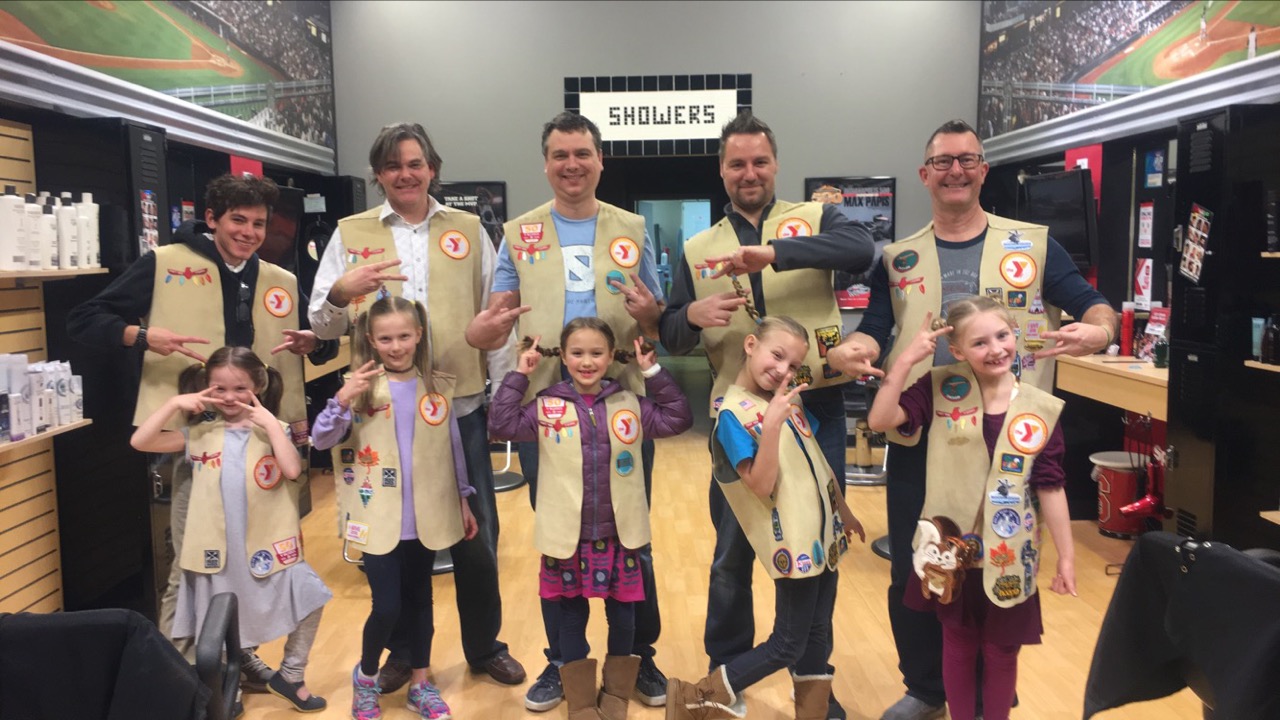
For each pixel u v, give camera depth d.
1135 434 4.50
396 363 2.51
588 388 2.45
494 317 2.38
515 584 3.73
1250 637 1.38
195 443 2.59
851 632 3.18
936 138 2.23
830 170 6.49
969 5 6.36
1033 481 2.03
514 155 6.52
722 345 2.42
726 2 6.39
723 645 2.56
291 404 3.09
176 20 4.32
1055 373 4.55
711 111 6.45
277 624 2.60
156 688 1.37
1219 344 3.27
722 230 2.46
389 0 6.44
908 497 2.30
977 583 2.08
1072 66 5.09
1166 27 4.18
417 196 2.69
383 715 2.65
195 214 4.80
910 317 2.31
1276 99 3.44
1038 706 2.62
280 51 5.59
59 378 2.80
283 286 3.05
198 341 2.67
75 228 2.89
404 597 2.68
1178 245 3.48
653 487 5.29
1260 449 3.31
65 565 3.25
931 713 2.47
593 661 2.47
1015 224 2.28
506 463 5.73
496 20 6.44
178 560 2.69
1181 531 3.52
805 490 2.17
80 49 3.52
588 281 2.54
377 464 2.49
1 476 2.93
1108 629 1.70
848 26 6.39
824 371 2.34
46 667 1.38
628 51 6.44
